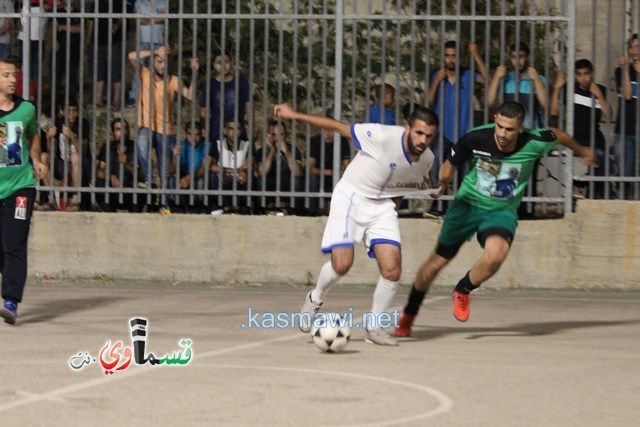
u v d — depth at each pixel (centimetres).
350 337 2138
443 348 2012
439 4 3009
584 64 2953
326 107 2998
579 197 3011
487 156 2053
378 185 2039
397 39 2925
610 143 2989
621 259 2934
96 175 3069
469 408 1470
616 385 1656
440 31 2975
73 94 3072
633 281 2933
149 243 3033
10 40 3136
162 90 3031
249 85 2989
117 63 3081
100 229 3044
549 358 1911
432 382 1656
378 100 2989
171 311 2498
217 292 2859
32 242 3059
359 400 1512
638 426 1379
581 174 2995
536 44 2981
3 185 2248
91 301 2653
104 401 1492
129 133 3084
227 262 3020
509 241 2070
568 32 2925
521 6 2991
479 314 2517
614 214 2930
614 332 2259
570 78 2925
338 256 2042
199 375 1697
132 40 3127
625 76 2911
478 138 2055
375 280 2995
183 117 3062
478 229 2094
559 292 2916
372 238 2052
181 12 2978
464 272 2964
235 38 3006
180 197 3086
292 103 2997
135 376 1686
